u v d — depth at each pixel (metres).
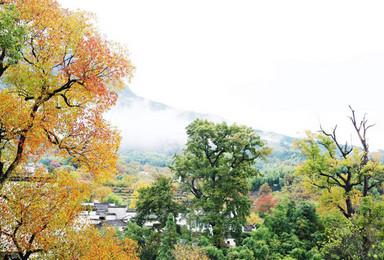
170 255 27.02
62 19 10.95
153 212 37.38
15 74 10.81
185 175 36.91
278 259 25.19
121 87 12.34
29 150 11.23
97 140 12.47
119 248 16.16
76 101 12.58
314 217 29.75
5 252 12.41
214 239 31.41
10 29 9.09
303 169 29.19
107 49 11.58
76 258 13.30
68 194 13.46
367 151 26.83
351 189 27.61
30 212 12.23
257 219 63.66
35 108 11.23
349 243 19.97
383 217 23.53
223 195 33.34
